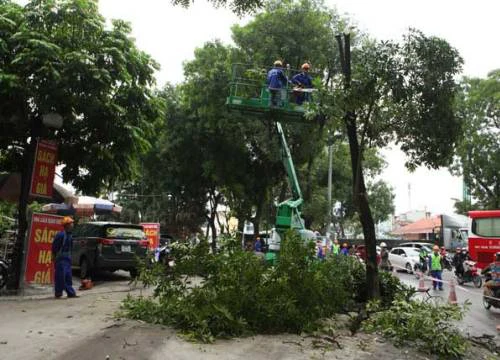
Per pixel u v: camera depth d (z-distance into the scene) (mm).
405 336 7438
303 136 23406
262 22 23359
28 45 10602
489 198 40188
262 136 24375
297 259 8242
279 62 15039
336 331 7969
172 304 7672
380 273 10898
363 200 10195
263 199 28734
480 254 22203
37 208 18141
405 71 9336
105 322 7523
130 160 13797
